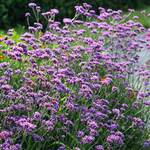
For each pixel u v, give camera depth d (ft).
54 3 47.50
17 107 19.31
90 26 27.68
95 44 24.64
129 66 27.89
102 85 23.93
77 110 20.57
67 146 19.57
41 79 21.16
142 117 24.62
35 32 27.91
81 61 24.99
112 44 28.78
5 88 19.48
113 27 28.63
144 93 24.53
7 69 21.68
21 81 21.66
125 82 25.85
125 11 57.31
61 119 19.89
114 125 20.81
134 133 23.03
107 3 53.83
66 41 24.89
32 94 19.90
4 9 45.85
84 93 20.88
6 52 22.47
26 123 17.69
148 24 52.90
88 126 20.04
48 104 19.31
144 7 61.41
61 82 21.43
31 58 22.47
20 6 46.34
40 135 19.43
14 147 17.01
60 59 24.25
